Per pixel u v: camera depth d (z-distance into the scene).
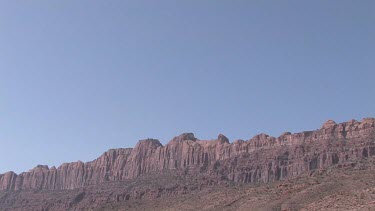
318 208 158.62
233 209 188.75
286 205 171.38
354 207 149.25
